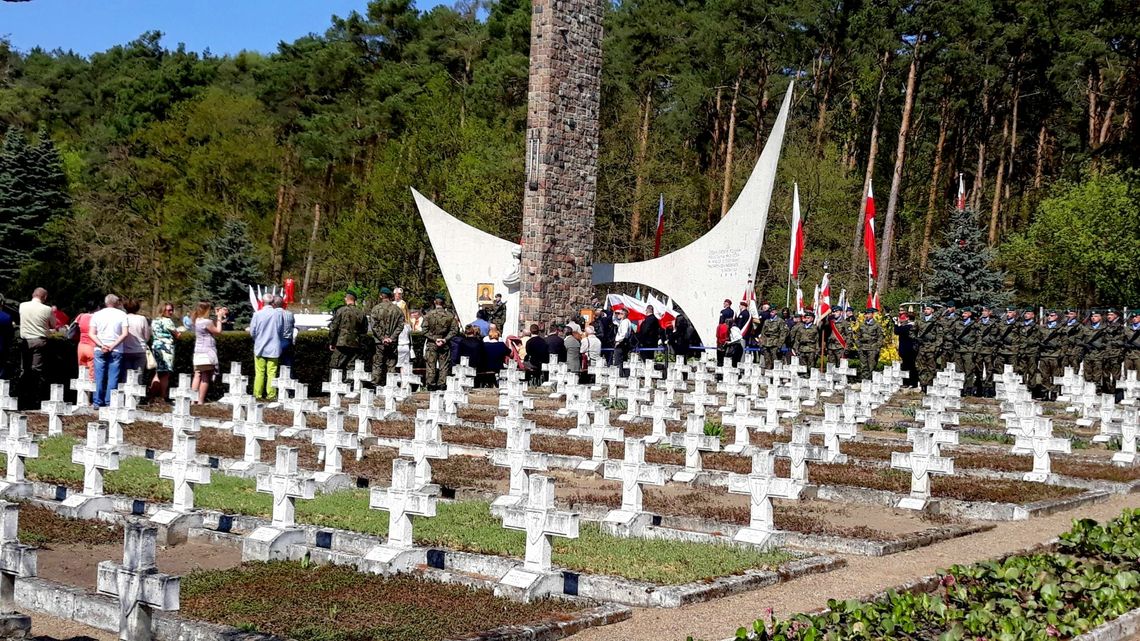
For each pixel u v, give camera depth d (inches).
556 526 401.1
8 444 561.6
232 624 346.3
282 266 3088.1
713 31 2516.0
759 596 408.2
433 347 1270.9
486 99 2770.7
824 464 735.7
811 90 2906.0
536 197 1658.5
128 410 724.0
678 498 597.0
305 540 468.8
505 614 370.0
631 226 2711.6
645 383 1205.1
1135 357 1266.0
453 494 605.6
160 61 3828.7
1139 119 2210.9
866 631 331.9
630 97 2701.8
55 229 2407.7
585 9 1700.3
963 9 2258.9
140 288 2755.9
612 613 373.1
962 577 416.2
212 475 643.5
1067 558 430.0
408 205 2564.0
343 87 3193.9
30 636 335.9
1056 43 2359.7
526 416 986.1
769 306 1429.6
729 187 2593.5
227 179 2787.9
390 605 375.9
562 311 1686.8
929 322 1323.8
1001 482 677.9
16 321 1716.3
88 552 461.7
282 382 1009.5
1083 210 2090.3
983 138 2618.1
